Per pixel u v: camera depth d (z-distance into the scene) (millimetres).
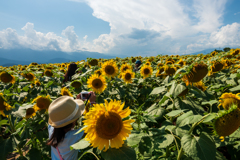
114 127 1553
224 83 4496
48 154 3559
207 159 1507
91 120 1588
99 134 1563
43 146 3652
